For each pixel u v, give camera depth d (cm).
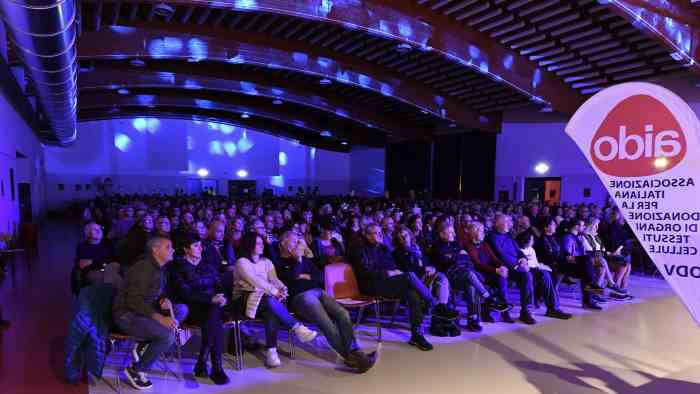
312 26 819
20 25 318
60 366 318
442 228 466
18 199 1018
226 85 1175
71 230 1277
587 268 496
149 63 1071
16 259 778
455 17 742
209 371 313
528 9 673
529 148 1416
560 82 952
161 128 1936
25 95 938
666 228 201
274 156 2188
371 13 662
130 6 698
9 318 429
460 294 550
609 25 699
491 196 1368
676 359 345
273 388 290
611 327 426
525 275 442
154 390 286
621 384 299
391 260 434
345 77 979
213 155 2053
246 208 816
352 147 2269
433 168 1605
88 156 1820
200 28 797
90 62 944
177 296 323
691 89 827
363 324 429
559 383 300
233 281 368
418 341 367
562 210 840
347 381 302
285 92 1281
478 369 323
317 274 379
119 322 279
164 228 455
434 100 1158
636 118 205
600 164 219
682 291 199
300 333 320
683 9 636
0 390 279
